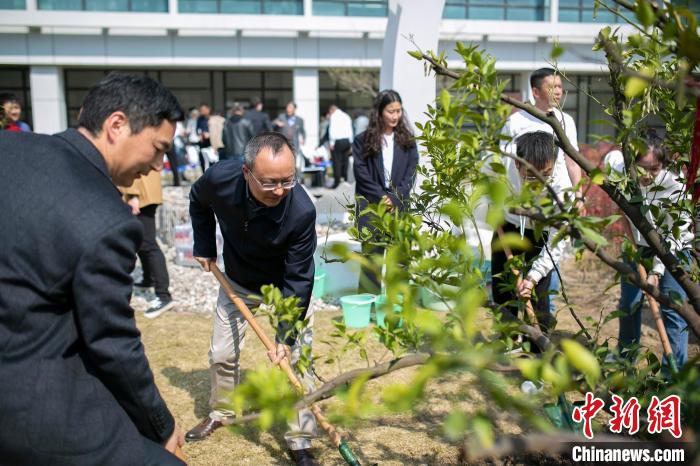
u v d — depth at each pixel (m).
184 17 17.41
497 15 18.64
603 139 1.50
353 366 4.08
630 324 3.65
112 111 1.72
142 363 1.69
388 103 4.71
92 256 1.56
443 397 3.56
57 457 1.62
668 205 2.08
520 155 2.91
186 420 3.54
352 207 2.77
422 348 3.87
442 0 6.10
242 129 12.85
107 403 1.72
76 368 1.68
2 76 20.12
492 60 1.48
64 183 1.61
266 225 2.71
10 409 1.58
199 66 18.50
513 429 3.14
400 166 4.79
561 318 4.99
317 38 18.67
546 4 18.70
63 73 18.44
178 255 7.56
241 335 3.16
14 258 1.57
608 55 1.52
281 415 1.19
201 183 2.83
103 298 1.58
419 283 1.27
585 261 6.55
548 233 3.37
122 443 1.71
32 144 1.68
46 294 1.58
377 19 18.44
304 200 2.72
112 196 1.67
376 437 3.21
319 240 5.85
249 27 17.72
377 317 4.73
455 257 1.36
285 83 22.31
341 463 2.99
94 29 17.61
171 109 1.80
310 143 19.25
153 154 1.80
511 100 1.59
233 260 2.97
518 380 2.86
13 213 1.58
